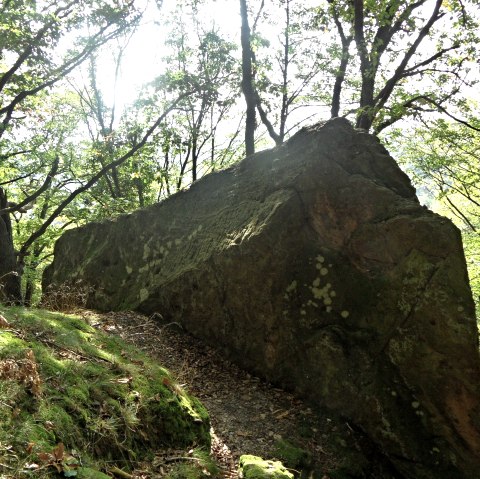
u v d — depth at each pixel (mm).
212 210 7309
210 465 3664
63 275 9234
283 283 5910
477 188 16250
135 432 3377
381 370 5293
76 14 11641
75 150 17547
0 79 11516
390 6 10688
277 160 6664
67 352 3787
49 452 2543
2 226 13344
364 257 5645
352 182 5875
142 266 7855
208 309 6598
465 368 4949
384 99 12484
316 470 4688
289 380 5805
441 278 5188
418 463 4957
